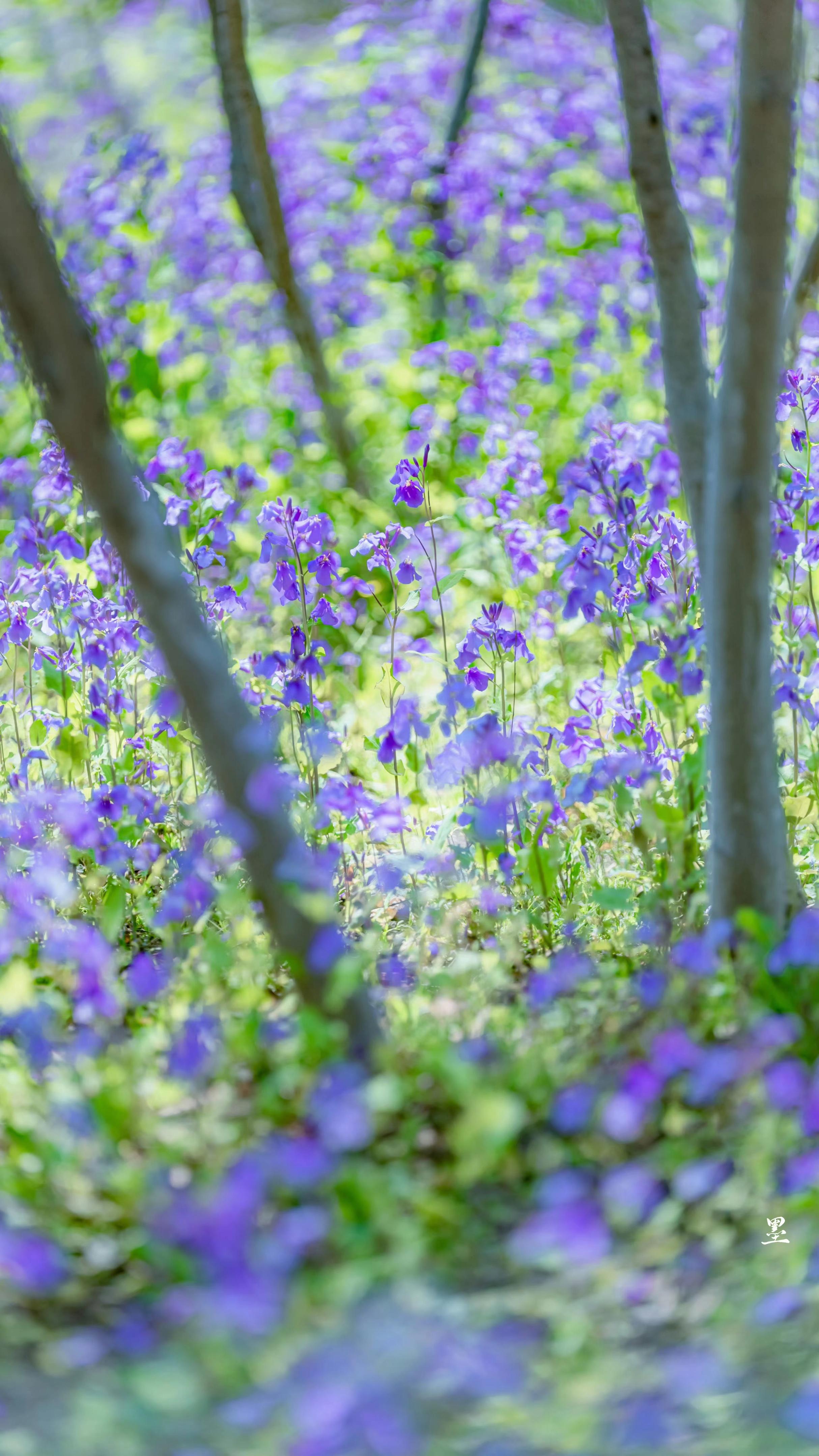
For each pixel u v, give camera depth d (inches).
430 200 275.6
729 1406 73.9
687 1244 89.7
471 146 276.1
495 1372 74.8
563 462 239.0
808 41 137.4
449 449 248.2
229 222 271.3
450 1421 73.4
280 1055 104.6
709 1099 100.0
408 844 160.4
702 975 112.0
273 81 339.0
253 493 191.6
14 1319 84.4
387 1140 98.8
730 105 113.5
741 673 115.6
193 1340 79.0
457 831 152.8
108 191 263.4
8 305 97.7
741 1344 78.7
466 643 147.7
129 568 103.2
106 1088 98.0
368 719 173.0
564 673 168.4
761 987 110.3
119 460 101.8
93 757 161.3
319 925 104.2
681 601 141.3
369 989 120.6
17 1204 92.0
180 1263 83.3
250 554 200.7
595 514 155.4
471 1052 104.1
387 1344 75.8
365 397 262.2
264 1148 95.2
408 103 294.7
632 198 273.6
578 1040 110.9
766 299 108.9
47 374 98.5
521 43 296.8
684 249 123.3
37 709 161.3
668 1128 96.7
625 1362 77.4
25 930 119.3
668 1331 81.0
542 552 168.2
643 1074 91.9
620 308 254.4
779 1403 73.6
